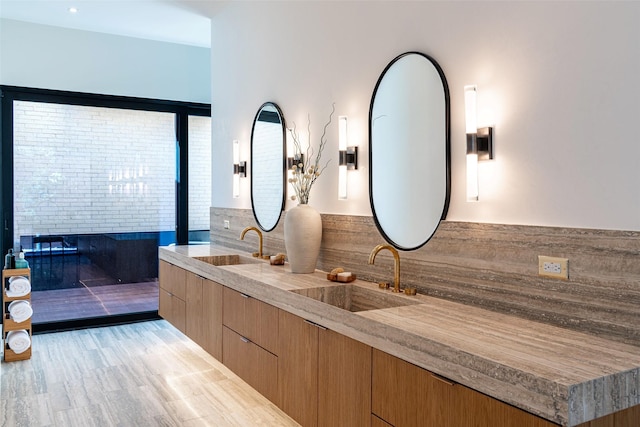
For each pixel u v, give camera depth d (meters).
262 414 3.19
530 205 2.07
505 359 1.55
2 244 5.02
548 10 1.99
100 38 5.45
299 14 3.64
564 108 1.94
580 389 1.35
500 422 1.52
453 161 2.42
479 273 2.27
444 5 2.46
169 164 5.89
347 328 2.20
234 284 3.32
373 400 2.04
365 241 2.98
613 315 1.78
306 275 3.21
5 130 5.03
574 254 1.90
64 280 5.35
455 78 2.40
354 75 3.08
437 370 1.74
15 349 4.20
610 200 1.80
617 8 1.77
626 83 1.75
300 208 3.26
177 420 3.10
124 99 5.57
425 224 2.57
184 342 4.83
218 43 4.99
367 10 2.96
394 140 2.76
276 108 3.91
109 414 3.18
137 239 5.71
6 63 5.01
